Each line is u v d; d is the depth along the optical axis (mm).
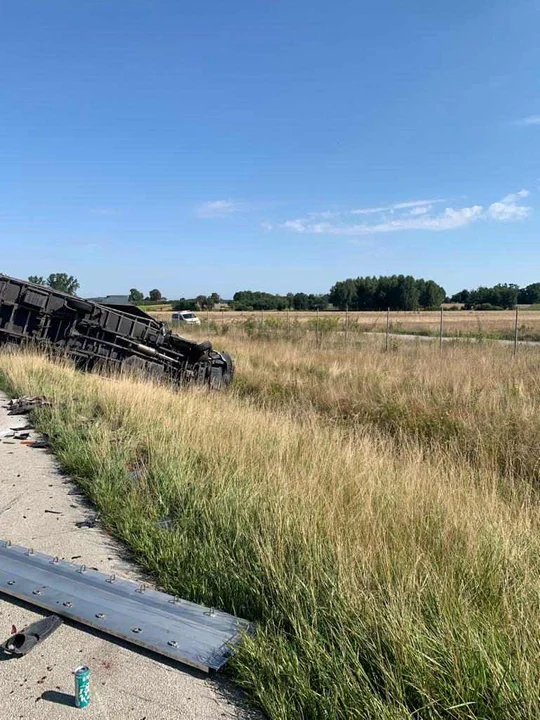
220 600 3084
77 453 5555
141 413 7195
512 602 2824
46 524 4191
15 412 7676
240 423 6473
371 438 7500
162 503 4340
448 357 15938
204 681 2508
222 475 4816
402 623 2465
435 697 2197
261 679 2428
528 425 7488
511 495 5160
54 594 3109
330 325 29031
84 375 10438
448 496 4387
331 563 3148
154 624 2838
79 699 2301
